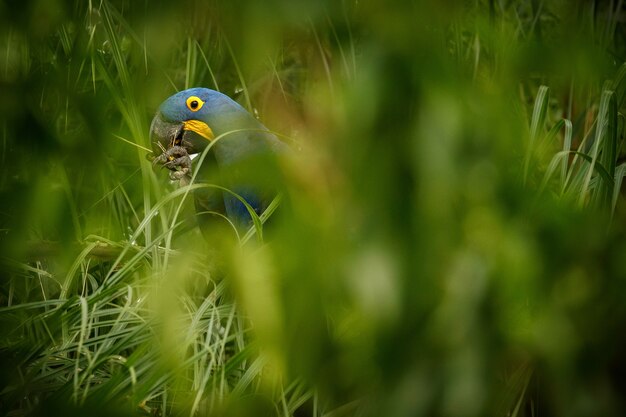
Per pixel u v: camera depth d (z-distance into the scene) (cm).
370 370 238
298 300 226
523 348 262
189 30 412
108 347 364
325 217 220
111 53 454
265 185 277
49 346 377
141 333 362
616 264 227
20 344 367
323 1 224
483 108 206
